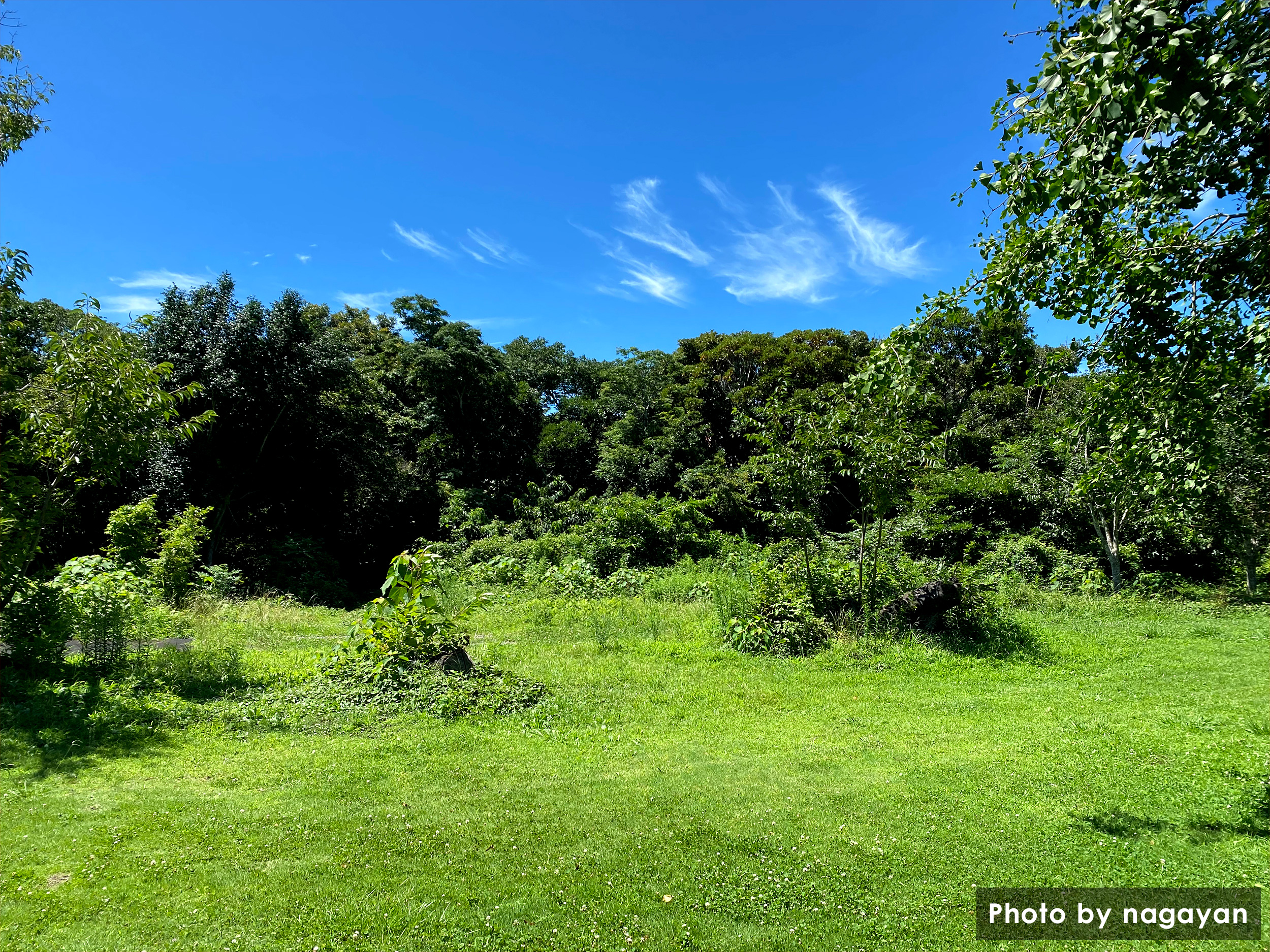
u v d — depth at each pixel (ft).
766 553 47.65
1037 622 42.57
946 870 13.14
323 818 15.26
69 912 11.26
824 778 18.21
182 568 46.29
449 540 94.73
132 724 21.04
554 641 38.88
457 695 24.66
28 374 26.99
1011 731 22.38
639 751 20.51
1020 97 11.59
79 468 25.71
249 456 75.92
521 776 18.25
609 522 71.46
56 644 24.66
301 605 58.29
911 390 15.78
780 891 12.39
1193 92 9.91
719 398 113.50
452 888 12.40
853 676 29.96
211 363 68.80
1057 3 11.53
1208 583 61.52
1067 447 20.58
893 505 37.58
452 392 111.14
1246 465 32.09
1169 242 13.74
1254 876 12.75
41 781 16.55
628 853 13.79
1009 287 14.74
